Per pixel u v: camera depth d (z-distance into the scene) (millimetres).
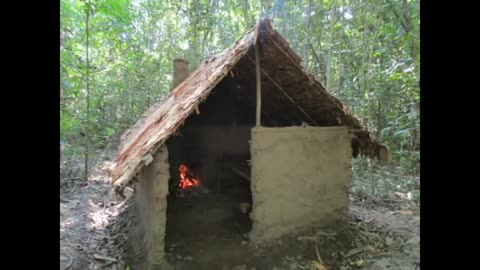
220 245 5570
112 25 10672
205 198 7707
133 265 5129
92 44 11016
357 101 9938
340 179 6016
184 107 5039
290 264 5078
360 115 9484
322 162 5871
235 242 5680
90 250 5707
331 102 5652
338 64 10711
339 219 6043
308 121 6523
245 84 6586
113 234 6418
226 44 14148
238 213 6930
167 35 15742
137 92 14641
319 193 5867
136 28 14531
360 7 9789
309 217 5801
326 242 5609
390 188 8219
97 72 11805
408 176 8297
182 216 6766
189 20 13703
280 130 5520
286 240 5562
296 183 5680
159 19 15570
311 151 5777
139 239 5688
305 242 5562
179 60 10266
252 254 5289
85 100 10641
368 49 9484
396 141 8539
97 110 11891
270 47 5102
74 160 10430
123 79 13875
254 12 13188
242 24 13625
